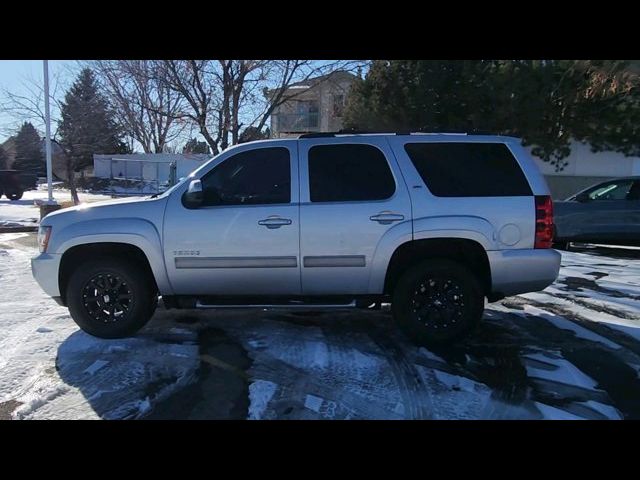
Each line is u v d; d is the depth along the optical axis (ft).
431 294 16.67
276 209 16.47
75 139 72.59
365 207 16.35
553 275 16.42
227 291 16.92
